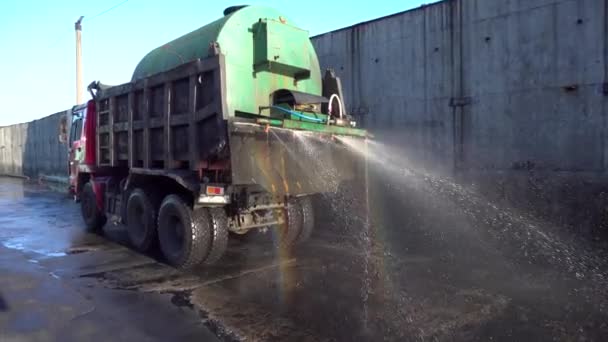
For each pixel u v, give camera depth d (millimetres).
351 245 6980
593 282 4887
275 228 6809
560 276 5117
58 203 13508
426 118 8438
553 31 6879
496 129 7551
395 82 8875
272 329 3910
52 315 4238
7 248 7238
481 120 7723
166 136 6199
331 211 7918
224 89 5293
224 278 5453
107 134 7914
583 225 6582
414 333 3754
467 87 7871
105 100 7906
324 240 7359
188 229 5676
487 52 7602
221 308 4430
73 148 9414
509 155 7414
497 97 7520
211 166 5523
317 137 6141
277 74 6836
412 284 5004
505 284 4898
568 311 4113
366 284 5074
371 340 3654
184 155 5953
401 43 8742
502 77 7445
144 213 6719
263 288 5035
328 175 6344
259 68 6465
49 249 7156
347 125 7172
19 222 9883
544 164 7043
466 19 7820
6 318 4152
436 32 8219
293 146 5770
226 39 6188
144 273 5727
